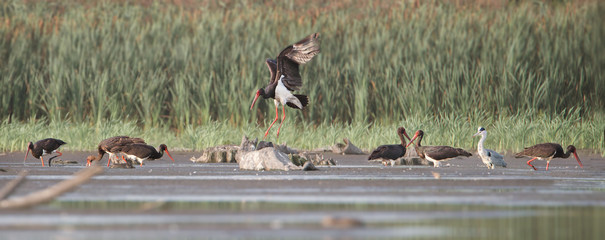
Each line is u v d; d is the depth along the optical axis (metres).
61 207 10.73
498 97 30.97
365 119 30.42
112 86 31.48
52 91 31.19
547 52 32.62
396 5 41.91
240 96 30.89
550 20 35.72
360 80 31.58
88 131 27.22
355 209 10.62
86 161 22.23
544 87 31.31
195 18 36.69
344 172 17.78
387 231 8.78
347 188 13.63
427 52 32.88
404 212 10.34
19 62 32.50
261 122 31.73
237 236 8.44
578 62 32.94
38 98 32.50
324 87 31.66
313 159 21.50
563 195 12.52
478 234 8.62
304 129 29.30
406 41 33.53
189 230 8.80
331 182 14.84
